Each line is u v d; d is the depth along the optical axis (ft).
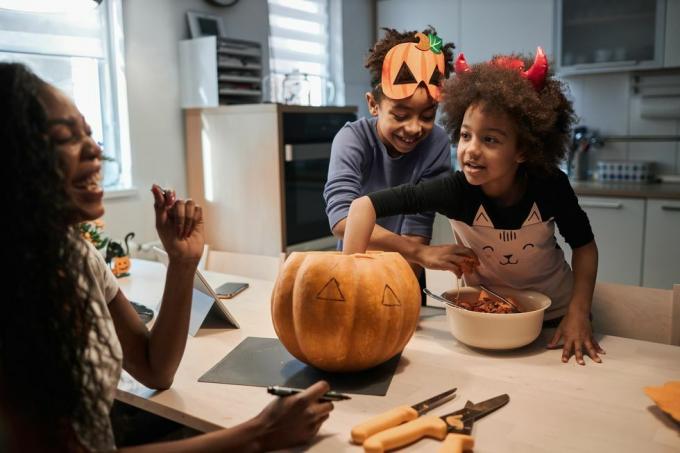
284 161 8.79
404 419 2.72
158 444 2.44
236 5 10.25
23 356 2.18
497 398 2.98
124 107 8.87
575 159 12.04
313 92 11.07
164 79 9.32
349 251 3.84
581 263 4.03
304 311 3.18
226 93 9.22
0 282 2.17
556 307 4.38
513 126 3.56
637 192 10.05
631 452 2.51
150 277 5.96
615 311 4.45
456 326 3.71
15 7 5.03
